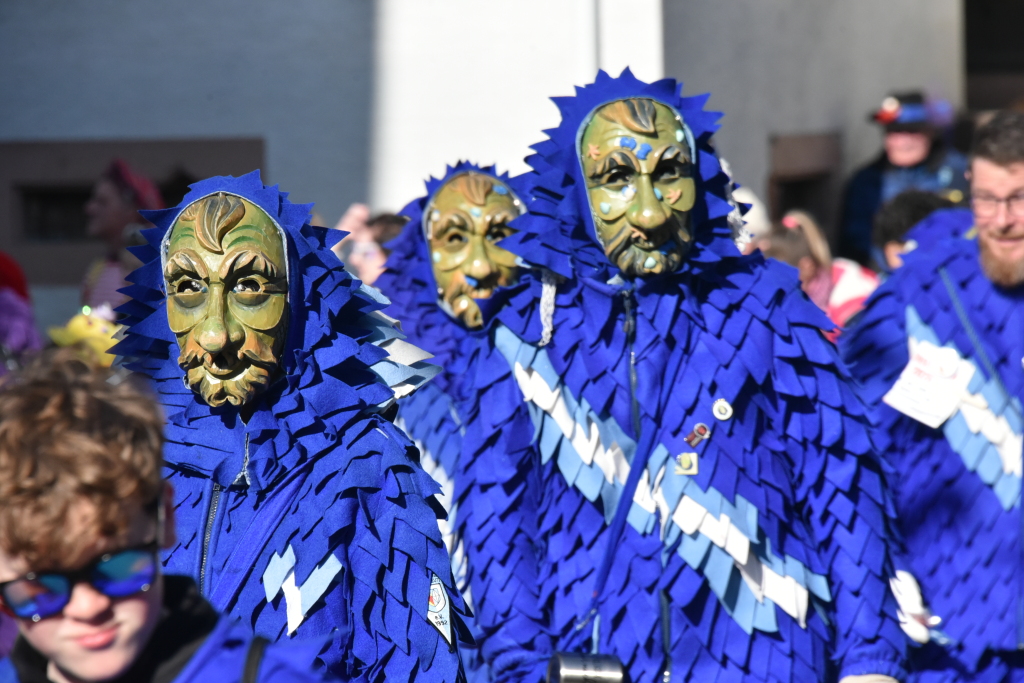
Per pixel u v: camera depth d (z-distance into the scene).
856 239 16.80
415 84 14.46
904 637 6.11
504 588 6.13
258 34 14.42
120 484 3.22
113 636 3.32
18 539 3.17
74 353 3.51
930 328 7.50
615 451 6.07
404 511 5.12
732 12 15.48
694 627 5.89
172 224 5.27
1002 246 7.26
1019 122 7.19
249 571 5.04
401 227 10.52
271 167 14.56
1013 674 7.48
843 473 6.05
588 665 5.66
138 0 14.38
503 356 6.30
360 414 5.33
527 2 14.23
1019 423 7.34
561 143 6.29
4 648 6.05
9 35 14.43
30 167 14.52
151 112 14.47
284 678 3.43
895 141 16.48
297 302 5.30
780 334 6.10
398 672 4.95
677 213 5.96
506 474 6.18
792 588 5.91
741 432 5.99
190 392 5.43
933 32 22.61
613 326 6.16
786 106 17.22
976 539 7.34
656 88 6.30
